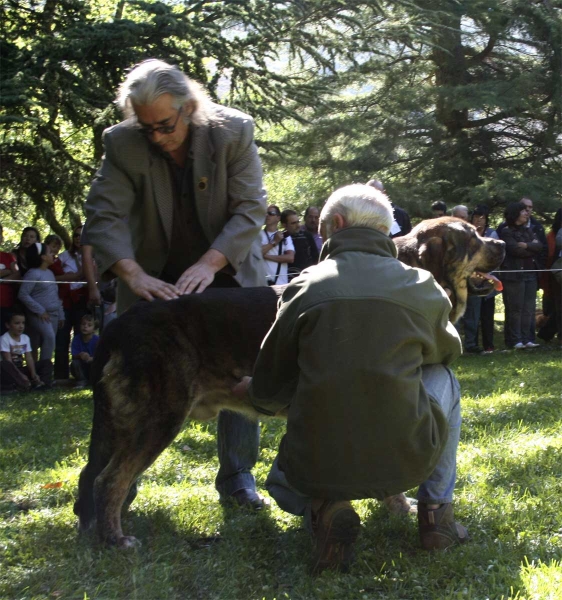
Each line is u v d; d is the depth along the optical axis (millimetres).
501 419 5699
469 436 5180
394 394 2777
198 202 3670
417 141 17609
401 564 3123
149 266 3818
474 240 4148
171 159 3623
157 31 10883
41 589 2992
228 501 3980
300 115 13461
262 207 3746
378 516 3715
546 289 11586
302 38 13820
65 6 11391
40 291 9234
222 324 3467
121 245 3594
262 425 5754
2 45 10508
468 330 10977
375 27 15727
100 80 10672
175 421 3436
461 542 3328
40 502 4121
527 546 3221
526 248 10938
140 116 3398
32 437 5996
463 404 6352
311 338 2828
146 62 3498
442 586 2961
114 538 3355
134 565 3141
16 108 10008
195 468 4699
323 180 17156
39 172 12016
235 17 12414
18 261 9531
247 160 3713
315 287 2877
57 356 9734
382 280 2855
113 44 10430
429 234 4133
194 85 3562
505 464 4383
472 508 3682
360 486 2842
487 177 17562
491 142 18219
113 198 3629
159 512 3805
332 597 2879
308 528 3170
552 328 11633
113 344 3445
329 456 2826
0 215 13438
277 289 3598
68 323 9734
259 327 3467
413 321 2842
